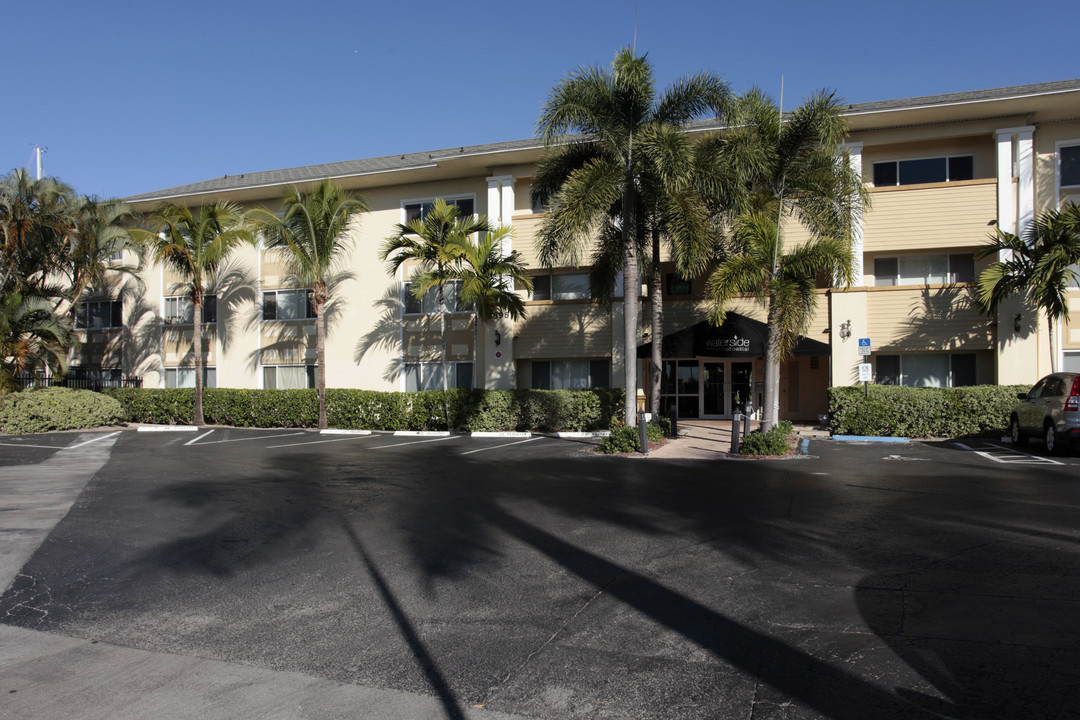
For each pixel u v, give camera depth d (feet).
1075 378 44.91
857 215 54.44
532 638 16.31
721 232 58.80
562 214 50.37
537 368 75.77
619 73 51.26
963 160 64.95
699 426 68.28
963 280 64.69
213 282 90.58
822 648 15.31
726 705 12.87
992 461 43.78
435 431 71.56
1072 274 52.90
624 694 13.42
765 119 52.44
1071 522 26.25
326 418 76.59
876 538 24.48
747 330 63.00
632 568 21.65
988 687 13.26
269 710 13.06
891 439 57.41
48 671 14.97
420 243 79.56
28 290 80.18
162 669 14.99
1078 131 61.62
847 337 63.26
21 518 30.17
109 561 23.48
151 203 89.15
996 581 19.45
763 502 31.40
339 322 84.28
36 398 76.07
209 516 30.37
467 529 27.27
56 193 79.77
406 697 13.51
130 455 53.78
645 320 69.26
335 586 20.49
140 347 94.79
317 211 75.31
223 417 82.79
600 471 42.29
